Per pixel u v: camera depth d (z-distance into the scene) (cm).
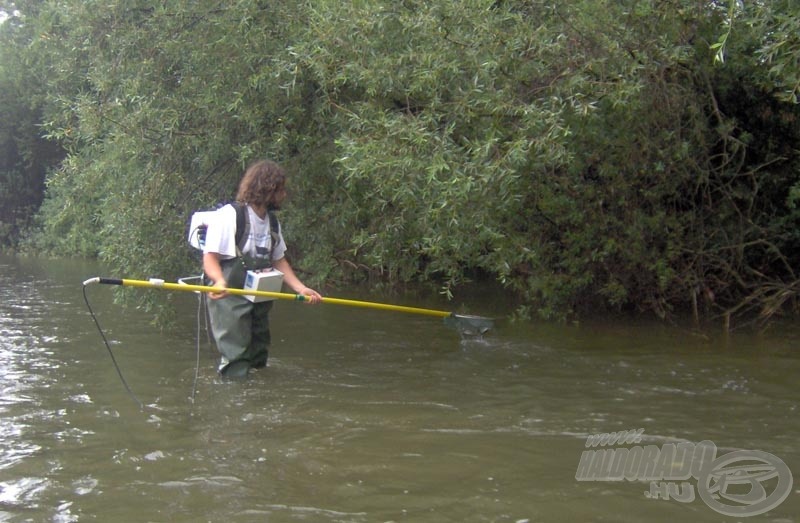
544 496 335
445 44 552
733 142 778
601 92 584
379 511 319
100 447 398
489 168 504
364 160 543
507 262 660
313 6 645
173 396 498
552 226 762
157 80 707
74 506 325
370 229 716
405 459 381
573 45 599
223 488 344
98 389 516
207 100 679
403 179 544
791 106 770
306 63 604
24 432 423
